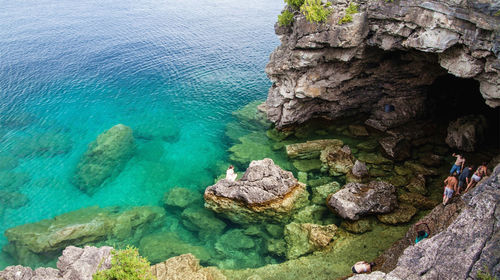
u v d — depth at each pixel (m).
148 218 28.39
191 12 81.12
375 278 15.22
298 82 34.38
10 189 32.03
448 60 24.83
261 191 27.62
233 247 25.30
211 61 56.06
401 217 25.12
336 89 35.47
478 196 17.27
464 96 37.38
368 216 25.72
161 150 36.94
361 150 33.50
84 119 42.25
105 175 33.44
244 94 47.16
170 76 51.84
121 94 47.28
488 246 15.05
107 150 35.66
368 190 26.45
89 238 26.45
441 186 27.98
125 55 58.09
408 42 25.59
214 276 22.12
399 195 27.20
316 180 30.56
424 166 30.39
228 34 66.62
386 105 36.44
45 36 64.94
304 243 24.56
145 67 54.31
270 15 77.81
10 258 25.67
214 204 28.69
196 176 33.12
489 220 16.09
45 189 32.09
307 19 29.52
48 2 89.00
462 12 21.73
